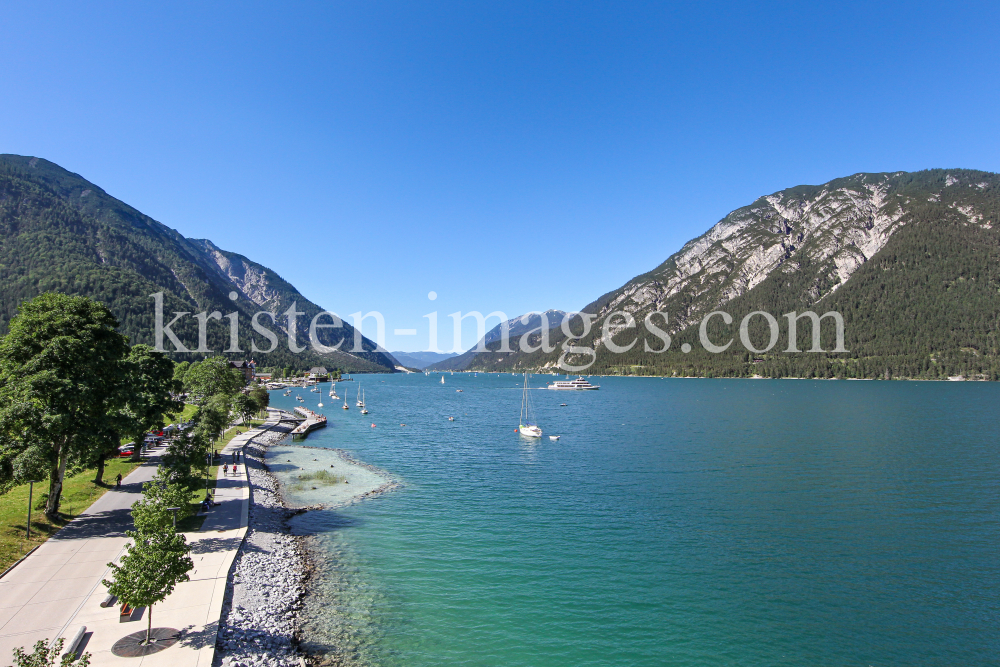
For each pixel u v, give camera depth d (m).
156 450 69.69
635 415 146.62
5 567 29.86
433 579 35.41
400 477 66.62
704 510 52.00
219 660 23.27
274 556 37.41
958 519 49.44
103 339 41.31
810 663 26.95
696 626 30.16
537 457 81.62
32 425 35.28
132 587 22.14
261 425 112.38
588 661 26.62
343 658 25.94
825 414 139.88
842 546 42.50
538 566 37.94
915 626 30.55
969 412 141.12
